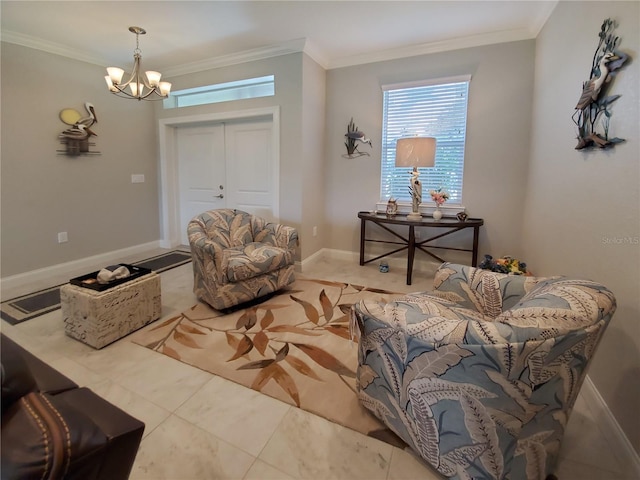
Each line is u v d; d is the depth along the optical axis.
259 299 2.96
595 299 1.06
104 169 3.95
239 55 3.63
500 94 3.29
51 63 3.35
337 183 4.16
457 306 1.66
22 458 0.56
